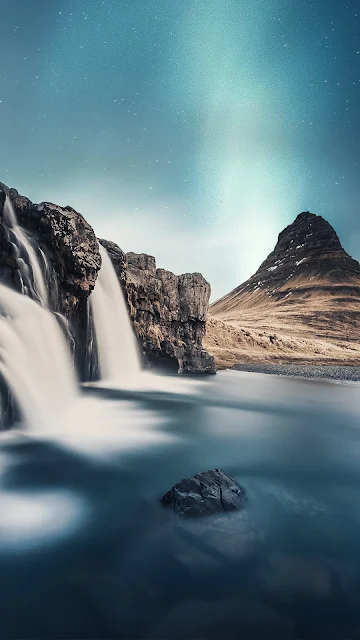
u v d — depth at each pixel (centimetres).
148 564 682
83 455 1252
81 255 2603
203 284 4816
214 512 844
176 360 4303
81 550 720
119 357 3450
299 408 2453
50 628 544
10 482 1009
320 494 1002
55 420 1750
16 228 2286
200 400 2616
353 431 1780
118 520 825
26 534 764
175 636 539
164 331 4384
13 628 544
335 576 667
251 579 654
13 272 2056
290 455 1348
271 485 1059
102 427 1681
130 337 3691
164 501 898
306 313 16162
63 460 1190
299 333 13088
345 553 734
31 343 1867
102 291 3219
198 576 659
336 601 610
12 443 1339
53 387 1959
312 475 1146
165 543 746
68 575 650
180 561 695
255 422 1939
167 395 2773
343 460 1299
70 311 2611
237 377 4541
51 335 2088
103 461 1202
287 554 725
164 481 1052
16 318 1864
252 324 14188
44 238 2448
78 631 542
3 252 2030
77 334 2733
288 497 978
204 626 560
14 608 577
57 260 2480
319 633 552
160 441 1480
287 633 550
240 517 852
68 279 2575
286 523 841
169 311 4466
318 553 732
